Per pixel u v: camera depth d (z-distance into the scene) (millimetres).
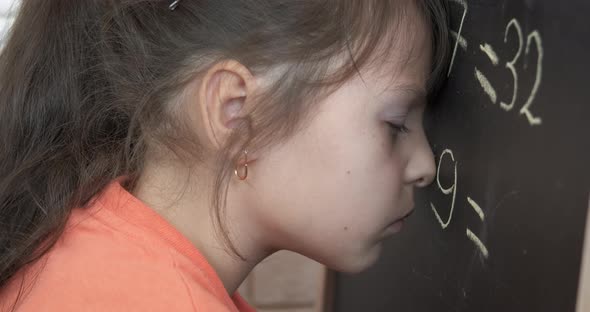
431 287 896
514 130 743
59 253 768
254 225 815
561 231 691
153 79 800
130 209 776
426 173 833
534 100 718
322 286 1096
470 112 807
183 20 795
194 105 792
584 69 667
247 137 785
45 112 825
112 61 812
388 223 829
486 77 780
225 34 782
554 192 697
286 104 778
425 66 815
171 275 743
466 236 824
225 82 782
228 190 803
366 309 1035
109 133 816
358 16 777
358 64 777
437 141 870
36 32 834
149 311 729
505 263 762
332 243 815
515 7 741
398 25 788
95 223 774
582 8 668
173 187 804
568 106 682
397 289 969
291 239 819
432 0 816
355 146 788
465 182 819
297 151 789
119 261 751
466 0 812
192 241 806
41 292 751
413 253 935
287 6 775
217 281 775
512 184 748
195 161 799
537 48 714
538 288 720
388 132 803
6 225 797
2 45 888
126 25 809
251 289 1831
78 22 824
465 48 812
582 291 667
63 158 810
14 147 827
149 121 802
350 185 795
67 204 788
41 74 830
